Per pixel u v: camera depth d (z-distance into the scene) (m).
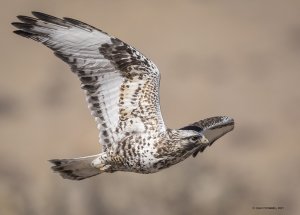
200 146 9.90
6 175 21.02
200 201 16.38
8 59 30.41
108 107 9.66
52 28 9.62
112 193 16.53
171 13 33.06
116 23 32.47
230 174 17.81
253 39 32.16
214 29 32.34
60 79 29.08
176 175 16.69
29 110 27.67
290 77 30.06
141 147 9.52
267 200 17.08
